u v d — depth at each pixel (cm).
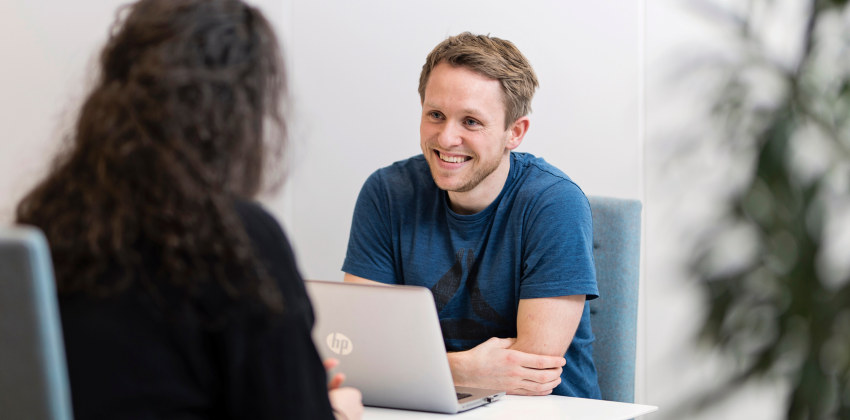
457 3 307
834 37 178
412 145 317
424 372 144
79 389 87
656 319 273
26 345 78
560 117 290
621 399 206
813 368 164
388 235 206
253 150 95
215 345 89
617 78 279
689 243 252
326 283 150
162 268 87
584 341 193
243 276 88
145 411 87
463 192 192
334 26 331
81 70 282
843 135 170
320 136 335
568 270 180
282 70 100
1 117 267
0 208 260
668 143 268
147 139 87
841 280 167
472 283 195
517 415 145
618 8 278
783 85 181
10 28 270
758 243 169
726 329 173
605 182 282
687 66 253
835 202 173
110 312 87
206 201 88
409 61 317
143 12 93
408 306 142
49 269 77
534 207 189
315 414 94
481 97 185
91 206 88
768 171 167
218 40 92
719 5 253
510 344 179
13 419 81
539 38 293
